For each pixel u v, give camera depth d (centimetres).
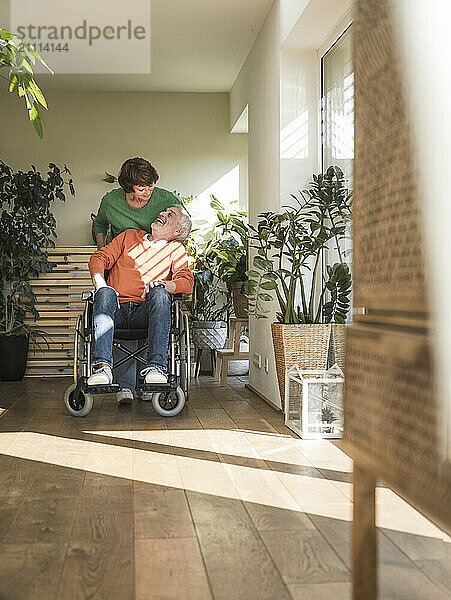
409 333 93
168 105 706
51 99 696
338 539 198
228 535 203
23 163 692
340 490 251
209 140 709
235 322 586
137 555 186
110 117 702
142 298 435
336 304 392
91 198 698
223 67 622
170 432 364
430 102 85
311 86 445
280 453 313
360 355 108
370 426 104
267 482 262
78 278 636
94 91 700
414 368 90
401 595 159
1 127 689
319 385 350
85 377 403
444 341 84
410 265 92
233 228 617
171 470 282
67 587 164
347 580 168
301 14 385
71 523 214
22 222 626
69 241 696
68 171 656
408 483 91
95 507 231
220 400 484
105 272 452
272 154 467
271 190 470
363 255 107
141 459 301
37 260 626
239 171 711
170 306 415
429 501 86
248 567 177
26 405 461
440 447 84
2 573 174
